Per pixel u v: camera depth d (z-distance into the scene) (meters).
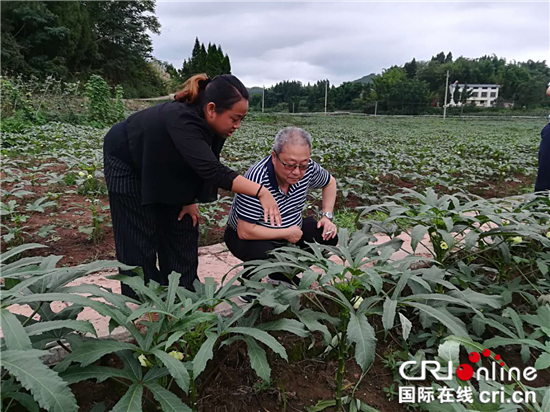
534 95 74.81
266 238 2.54
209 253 3.47
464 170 7.84
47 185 6.00
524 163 8.95
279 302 1.77
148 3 42.00
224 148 9.97
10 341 1.18
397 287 1.85
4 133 10.32
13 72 27.33
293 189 2.62
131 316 1.49
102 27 39.72
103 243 3.94
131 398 1.37
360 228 2.83
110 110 17.20
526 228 2.34
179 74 54.16
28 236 4.02
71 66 35.19
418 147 12.27
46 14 30.53
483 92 90.75
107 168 2.33
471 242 2.32
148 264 2.49
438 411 1.79
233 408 1.96
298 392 2.09
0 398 1.33
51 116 15.04
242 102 2.06
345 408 1.99
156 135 2.13
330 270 1.75
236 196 2.65
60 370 1.31
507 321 2.35
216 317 1.60
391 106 70.94
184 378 1.34
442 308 1.87
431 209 2.45
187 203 2.43
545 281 2.97
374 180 7.08
